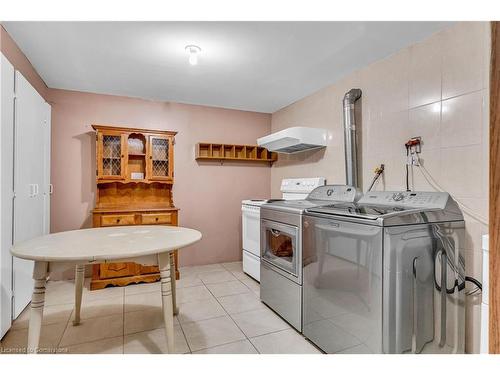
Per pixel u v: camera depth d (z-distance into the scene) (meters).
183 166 3.78
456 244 1.73
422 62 2.09
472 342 1.77
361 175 2.62
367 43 2.17
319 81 2.96
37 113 2.59
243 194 4.14
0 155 1.84
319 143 3.08
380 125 2.43
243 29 2.00
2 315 1.89
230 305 2.58
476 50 1.76
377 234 1.49
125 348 1.87
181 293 2.86
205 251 3.91
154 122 3.62
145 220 3.20
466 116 1.81
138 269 3.11
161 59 2.48
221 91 3.30
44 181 2.85
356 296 1.61
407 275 1.51
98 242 1.67
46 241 1.69
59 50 2.32
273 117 4.24
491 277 0.50
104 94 3.38
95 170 3.33
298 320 2.11
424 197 1.88
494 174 0.49
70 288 2.96
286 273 2.26
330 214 1.82
